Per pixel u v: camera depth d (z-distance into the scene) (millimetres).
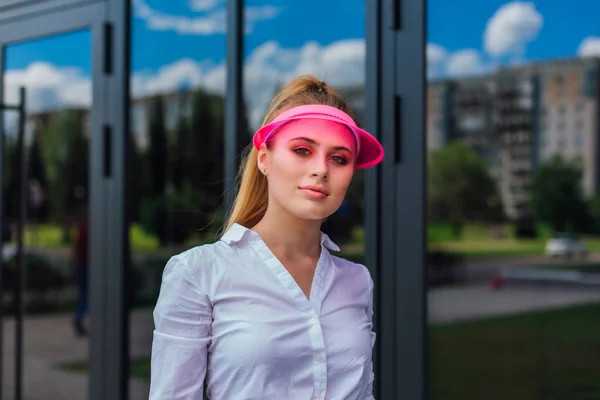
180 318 1104
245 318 1086
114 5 2918
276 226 1150
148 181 5262
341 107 1187
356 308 1199
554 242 10992
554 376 5355
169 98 4895
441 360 5930
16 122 3621
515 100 10617
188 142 5043
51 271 7586
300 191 1098
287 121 1106
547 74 10281
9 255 3631
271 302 1101
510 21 9664
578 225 11180
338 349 1131
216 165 4961
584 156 11211
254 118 2951
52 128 7250
